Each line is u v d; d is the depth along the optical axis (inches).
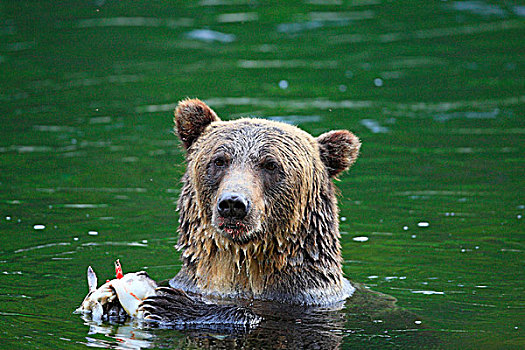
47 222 515.2
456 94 823.7
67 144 681.0
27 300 383.9
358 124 729.6
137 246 478.6
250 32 1049.5
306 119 730.8
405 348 333.4
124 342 330.0
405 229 515.2
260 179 364.8
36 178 603.2
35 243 476.4
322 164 401.7
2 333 338.3
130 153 663.8
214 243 382.9
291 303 382.6
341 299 394.0
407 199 572.1
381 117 753.6
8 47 974.4
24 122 733.3
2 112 759.7
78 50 967.6
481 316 375.2
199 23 1085.1
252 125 381.4
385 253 475.2
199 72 890.1
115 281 362.3
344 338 343.6
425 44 1000.2
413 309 384.8
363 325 359.6
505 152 666.2
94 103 787.4
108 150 669.3
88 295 366.3
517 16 1118.4
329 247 394.9
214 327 349.1
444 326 361.1
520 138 699.4
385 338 344.2
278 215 373.4
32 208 541.0
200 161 378.6
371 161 653.9
